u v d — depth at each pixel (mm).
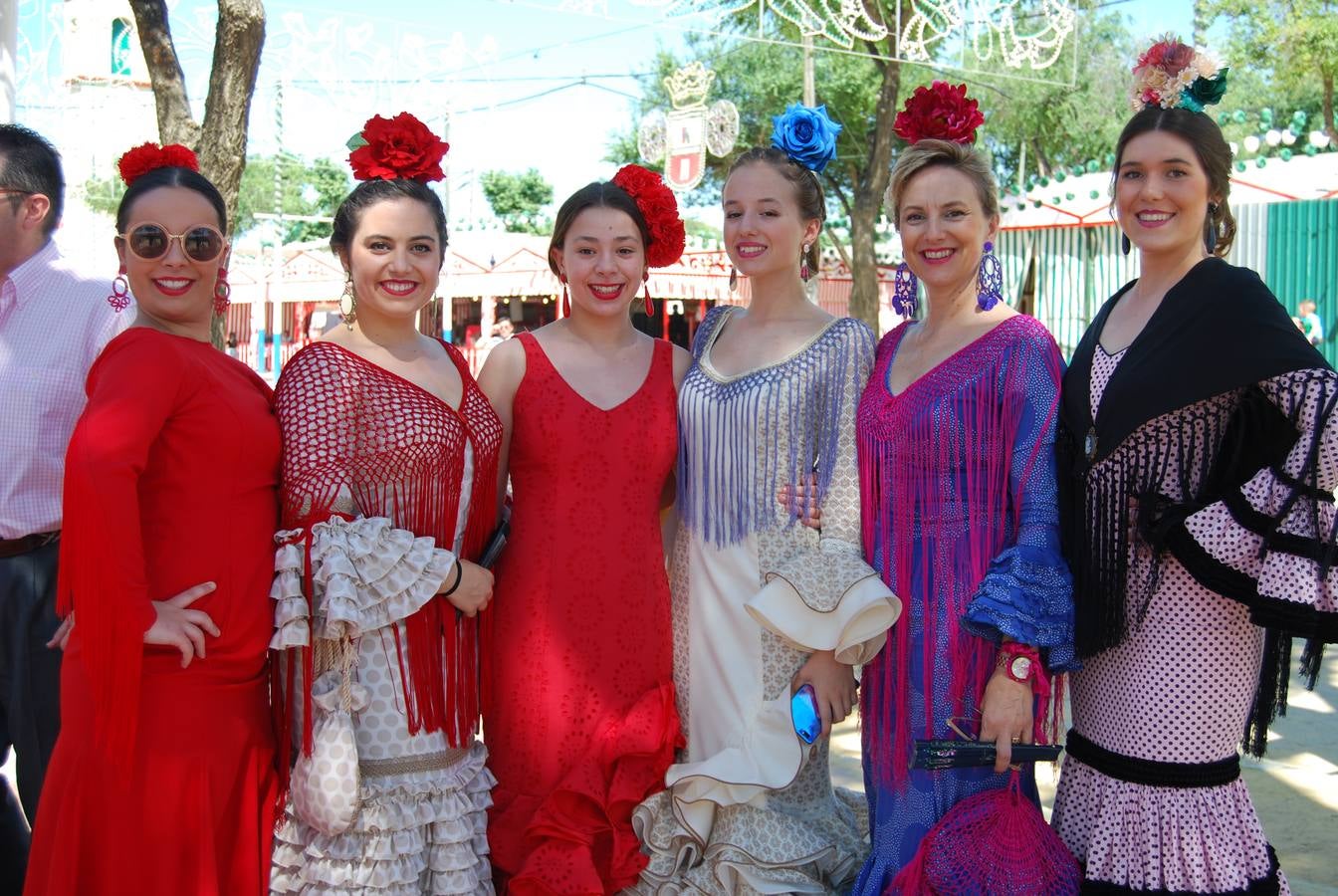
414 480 2711
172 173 2576
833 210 26641
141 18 4676
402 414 2691
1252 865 2582
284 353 18234
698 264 15562
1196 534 2475
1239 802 2604
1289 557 2383
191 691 2486
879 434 2852
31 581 3062
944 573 2764
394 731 2656
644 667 2992
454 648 2781
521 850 2891
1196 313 2533
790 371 2951
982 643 2730
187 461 2480
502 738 2971
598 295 3016
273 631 2607
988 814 2666
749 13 12312
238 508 2547
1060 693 2752
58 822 2412
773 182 3002
